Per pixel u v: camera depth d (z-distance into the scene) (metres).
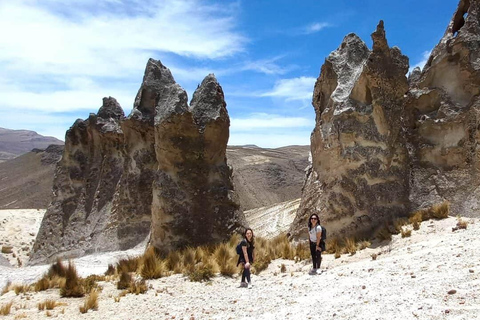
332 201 12.19
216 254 12.33
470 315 5.28
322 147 13.45
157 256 13.04
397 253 9.60
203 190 14.43
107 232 17.95
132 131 17.69
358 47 13.80
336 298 7.09
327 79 14.16
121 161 19.59
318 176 13.65
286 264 11.22
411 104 13.50
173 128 14.21
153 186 14.38
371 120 12.28
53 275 11.80
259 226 23.91
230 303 7.98
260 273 10.81
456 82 13.12
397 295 6.60
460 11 13.87
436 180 12.41
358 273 8.60
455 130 12.62
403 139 12.84
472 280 6.59
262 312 7.01
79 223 19.23
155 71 17.73
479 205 11.45
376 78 12.23
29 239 24.98
